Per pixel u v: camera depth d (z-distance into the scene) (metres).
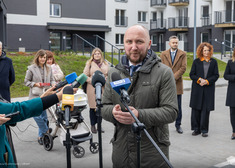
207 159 4.67
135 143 2.47
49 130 5.97
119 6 33.44
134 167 2.49
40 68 5.60
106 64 6.38
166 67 2.50
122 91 2.07
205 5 31.61
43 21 28.56
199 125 6.10
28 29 27.88
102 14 32.19
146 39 2.47
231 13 29.08
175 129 6.55
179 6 33.62
